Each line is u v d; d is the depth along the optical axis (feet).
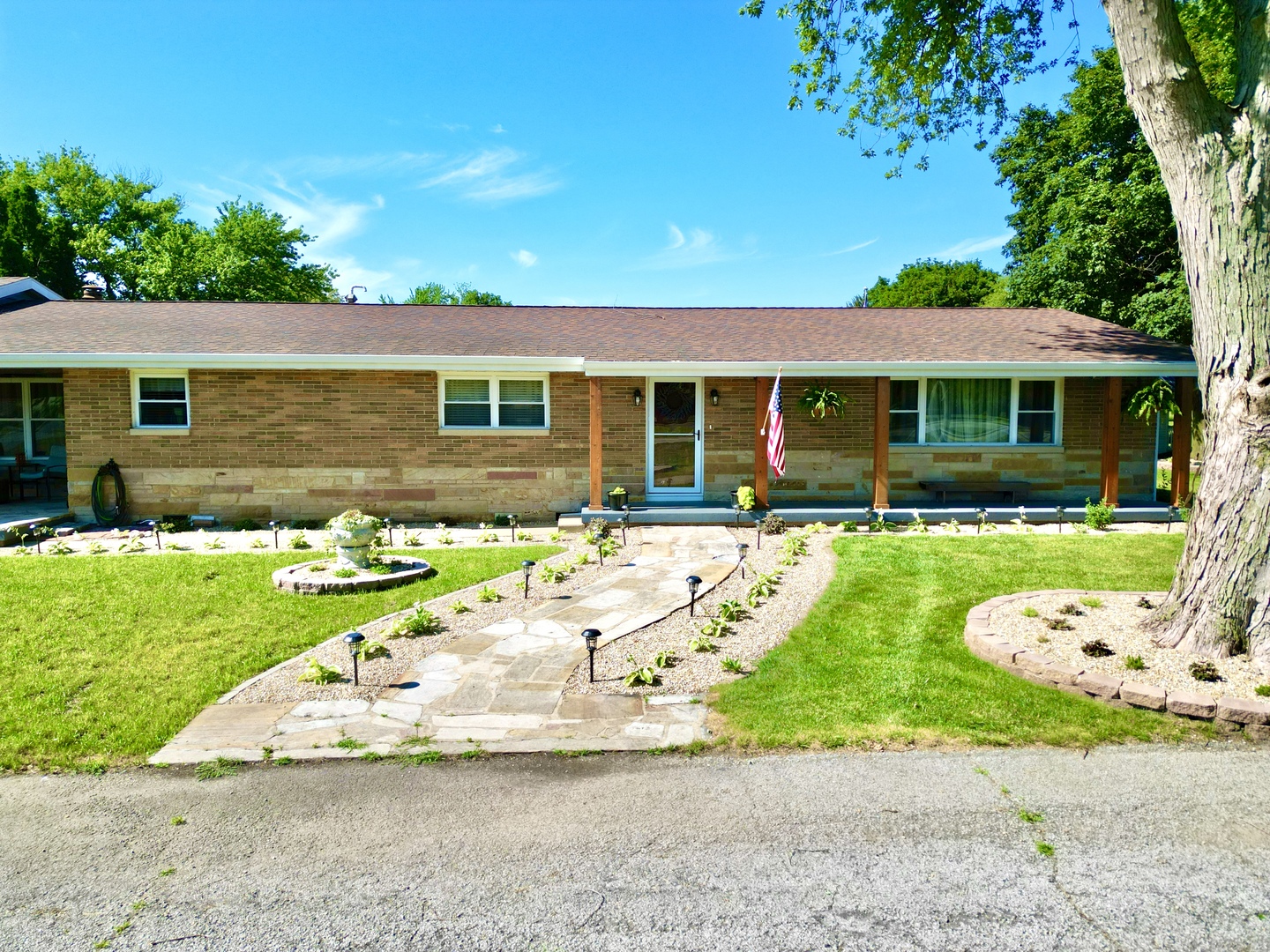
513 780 13.43
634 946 9.22
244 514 39.99
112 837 11.66
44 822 12.09
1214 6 31.45
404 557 30.22
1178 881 10.42
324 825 12.00
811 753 14.34
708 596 25.11
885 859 10.97
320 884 10.48
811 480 42.47
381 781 13.43
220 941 9.35
